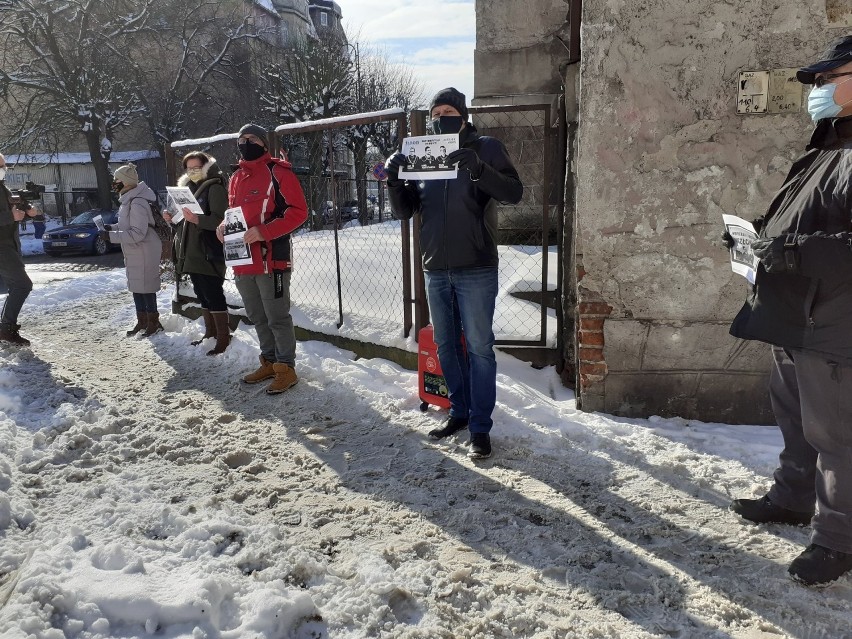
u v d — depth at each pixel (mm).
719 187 3693
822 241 2092
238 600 2236
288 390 4758
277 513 2953
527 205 8812
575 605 2285
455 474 3361
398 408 4352
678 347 3912
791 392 2654
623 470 3361
